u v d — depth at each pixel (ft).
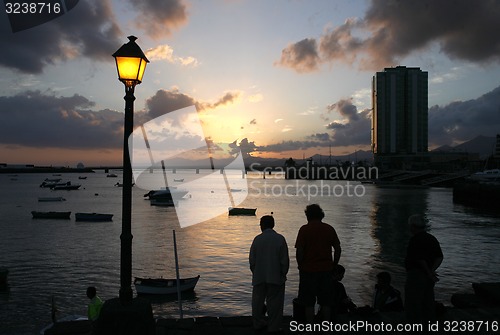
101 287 83.61
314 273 23.81
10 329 61.52
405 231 155.84
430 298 22.33
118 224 190.08
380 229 161.27
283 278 24.25
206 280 88.48
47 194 406.62
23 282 87.40
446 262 103.24
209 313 69.72
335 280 27.40
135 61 20.95
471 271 94.17
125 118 21.42
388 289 28.68
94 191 458.50
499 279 87.10
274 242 24.20
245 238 144.05
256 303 24.56
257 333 24.31
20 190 476.95
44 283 86.53
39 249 126.00
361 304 71.15
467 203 252.42
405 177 538.06
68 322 27.27
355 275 90.12
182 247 126.62
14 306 71.87
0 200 333.62
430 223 178.09
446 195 339.36
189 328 25.08
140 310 20.68
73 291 80.94
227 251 119.75
